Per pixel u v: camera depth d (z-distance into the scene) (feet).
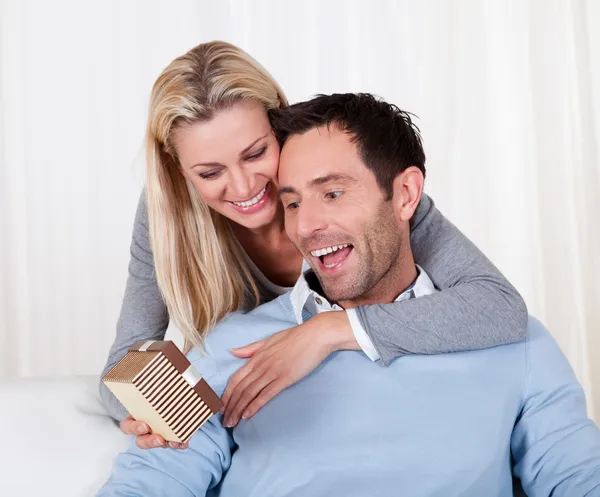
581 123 8.94
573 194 9.02
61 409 4.71
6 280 8.90
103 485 4.11
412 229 4.84
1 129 8.76
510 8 8.98
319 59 8.89
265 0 8.80
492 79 9.05
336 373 4.20
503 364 4.24
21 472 4.26
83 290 8.94
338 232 4.12
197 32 8.76
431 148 9.06
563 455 4.07
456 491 4.00
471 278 4.50
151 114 4.75
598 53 8.87
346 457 4.03
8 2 8.67
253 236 5.20
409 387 4.16
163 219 4.97
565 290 9.06
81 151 8.80
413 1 8.95
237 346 4.45
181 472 4.04
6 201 8.85
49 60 8.72
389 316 4.17
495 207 9.13
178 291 5.01
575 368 9.06
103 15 8.71
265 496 4.03
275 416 4.17
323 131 4.15
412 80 9.00
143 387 3.24
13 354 8.98
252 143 4.57
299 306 4.47
